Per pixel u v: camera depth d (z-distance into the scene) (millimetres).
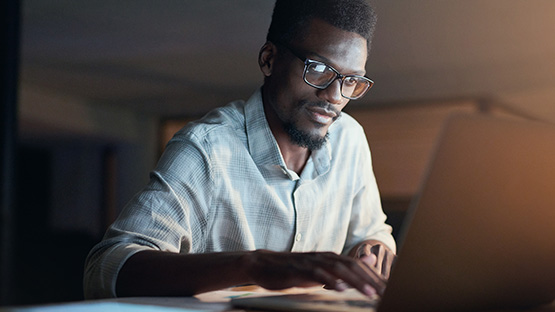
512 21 5242
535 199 723
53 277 8203
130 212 1194
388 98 8484
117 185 10375
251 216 1420
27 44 6172
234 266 938
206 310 784
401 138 8977
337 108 1342
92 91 8391
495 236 735
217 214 1374
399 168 9023
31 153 11016
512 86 7633
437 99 8383
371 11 1346
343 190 1570
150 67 7137
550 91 7746
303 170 1470
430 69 7012
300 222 1464
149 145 10133
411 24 5395
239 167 1391
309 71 1301
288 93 1345
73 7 5121
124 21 5496
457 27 5457
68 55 6605
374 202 1685
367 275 830
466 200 688
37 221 10961
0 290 2873
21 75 7441
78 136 9445
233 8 5109
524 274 795
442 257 718
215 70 7281
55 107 8398
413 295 726
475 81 7480
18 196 10883
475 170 679
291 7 1351
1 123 2941
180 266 987
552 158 710
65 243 10336
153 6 5094
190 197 1286
